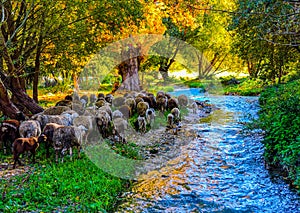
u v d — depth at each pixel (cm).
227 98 2377
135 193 704
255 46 1443
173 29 2127
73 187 671
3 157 874
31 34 1311
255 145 1023
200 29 2833
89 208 598
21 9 1173
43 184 672
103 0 1174
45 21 1170
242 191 699
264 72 2233
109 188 700
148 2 1697
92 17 1242
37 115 1032
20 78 1398
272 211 604
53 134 829
